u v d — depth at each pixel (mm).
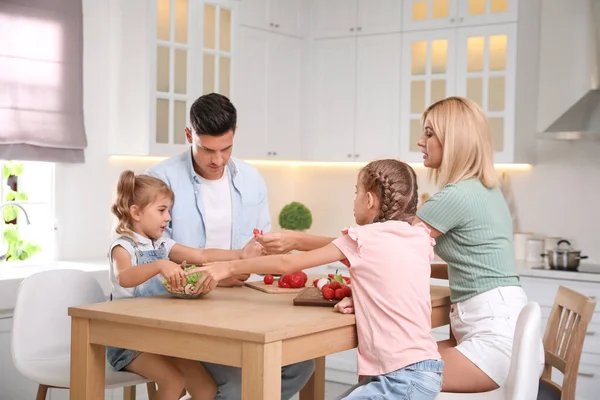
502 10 5066
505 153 5078
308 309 2508
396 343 2393
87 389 2453
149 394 3432
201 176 3115
